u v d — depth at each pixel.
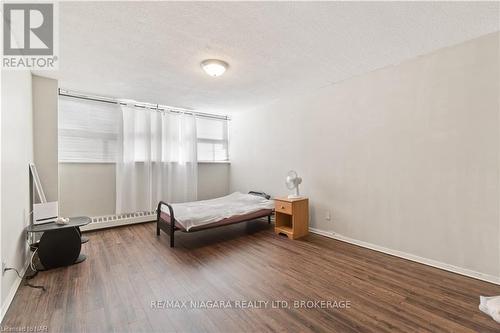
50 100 3.12
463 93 2.32
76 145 3.76
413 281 2.20
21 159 2.35
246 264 2.61
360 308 1.79
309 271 2.42
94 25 1.95
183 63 2.71
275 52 2.47
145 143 4.35
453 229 2.40
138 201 4.30
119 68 2.83
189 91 3.74
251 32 2.09
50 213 2.76
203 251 3.01
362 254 2.88
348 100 3.30
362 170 3.16
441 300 1.89
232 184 5.62
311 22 1.95
